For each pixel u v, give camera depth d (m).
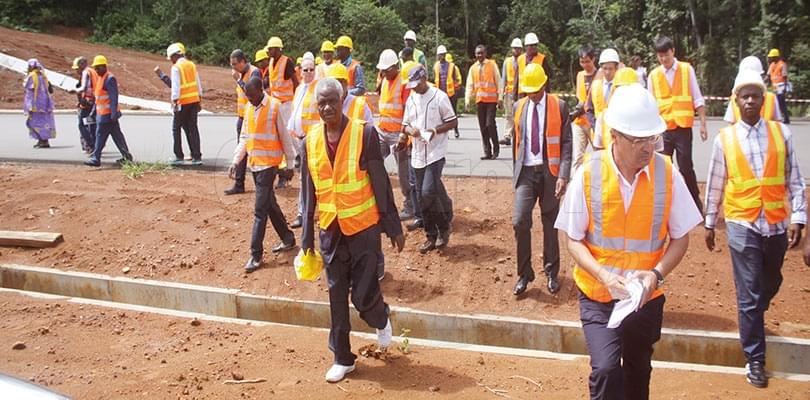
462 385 5.52
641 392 4.27
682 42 31.84
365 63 34.00
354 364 5.74
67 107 22.80
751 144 5.48
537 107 6.66
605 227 3.94
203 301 7.59
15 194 10.46
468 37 42.31
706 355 6.18
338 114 5.36
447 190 9.76
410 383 5.55
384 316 5.82
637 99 3.78
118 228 9.16
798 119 21.73
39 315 7.12
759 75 5.49
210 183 10.66
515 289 7.05
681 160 8.09
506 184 9.98
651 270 3.85
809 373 5.96
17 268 8.42
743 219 5.51
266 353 6.15
